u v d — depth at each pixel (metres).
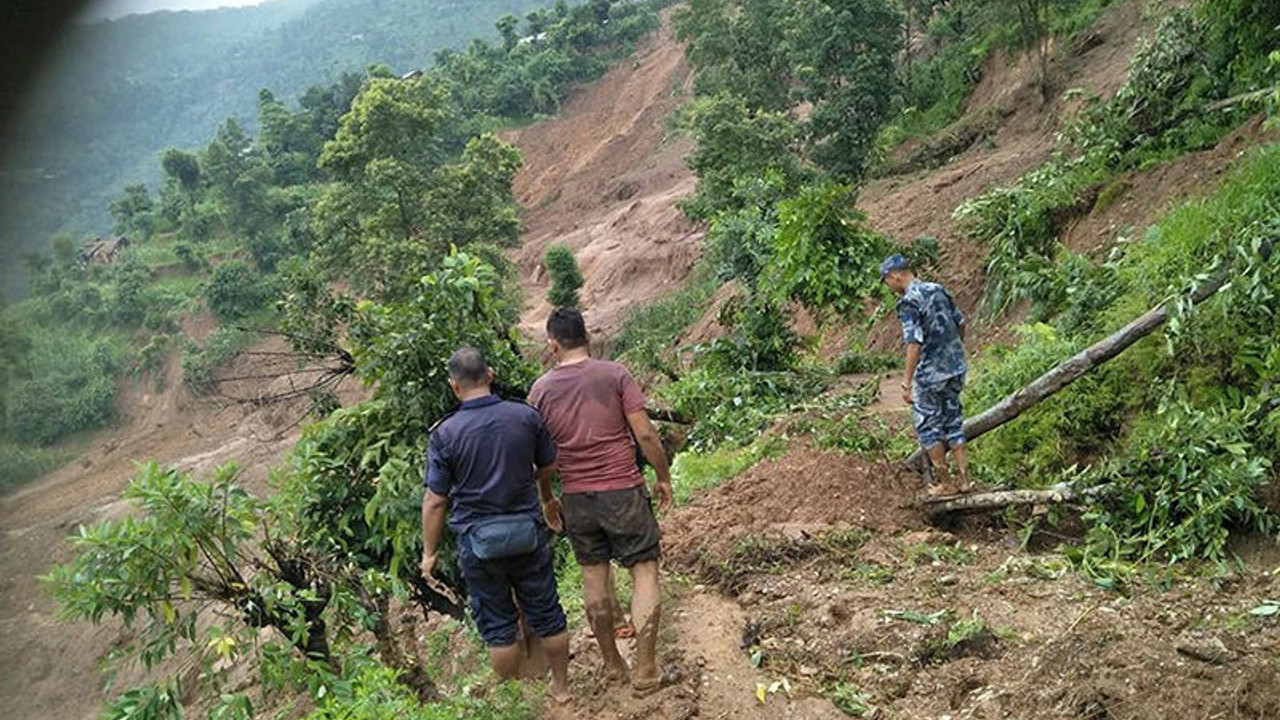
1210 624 5.08
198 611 6.45
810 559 6.65
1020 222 14.14
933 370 7.02
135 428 52.84
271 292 55.47
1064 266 10.90
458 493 5.03
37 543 39.94
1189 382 7.37
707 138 27.16
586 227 51.91
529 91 77.00
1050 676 4.82
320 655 6.41
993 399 8.88
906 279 7.08
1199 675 4.50
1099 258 12.64
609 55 79.75
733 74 35.69
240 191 62.50
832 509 7.22
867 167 29.00
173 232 69.06
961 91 31.20
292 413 22.27
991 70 30.42
